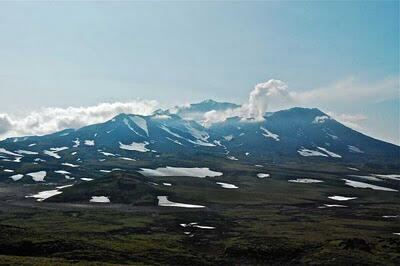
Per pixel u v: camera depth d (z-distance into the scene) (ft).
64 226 395.55
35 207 528.22
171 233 380.17
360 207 605.31
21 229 327.47
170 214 498.69
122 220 442.09
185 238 358.84
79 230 375.86
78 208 531.50
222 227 416.87
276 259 297.74
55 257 267.80
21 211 490.08
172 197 639.35
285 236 364.99
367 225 441.68
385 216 516.73
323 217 499.51
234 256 302.25
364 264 275.80
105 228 391.45
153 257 282.15
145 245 313.94
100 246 297.53
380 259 287.28
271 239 348.79
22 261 229.86
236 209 562.66
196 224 431.84
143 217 466.70
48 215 463.01
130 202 593.01
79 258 265.34
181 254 295.07
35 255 273.13
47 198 610.65
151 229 397.19
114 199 609.42
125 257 276.41
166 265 265.95
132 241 328.49
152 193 647.97
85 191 649.20
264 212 536.01
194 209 549.95
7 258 236.02
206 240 351.87
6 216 449.06
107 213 491.31
